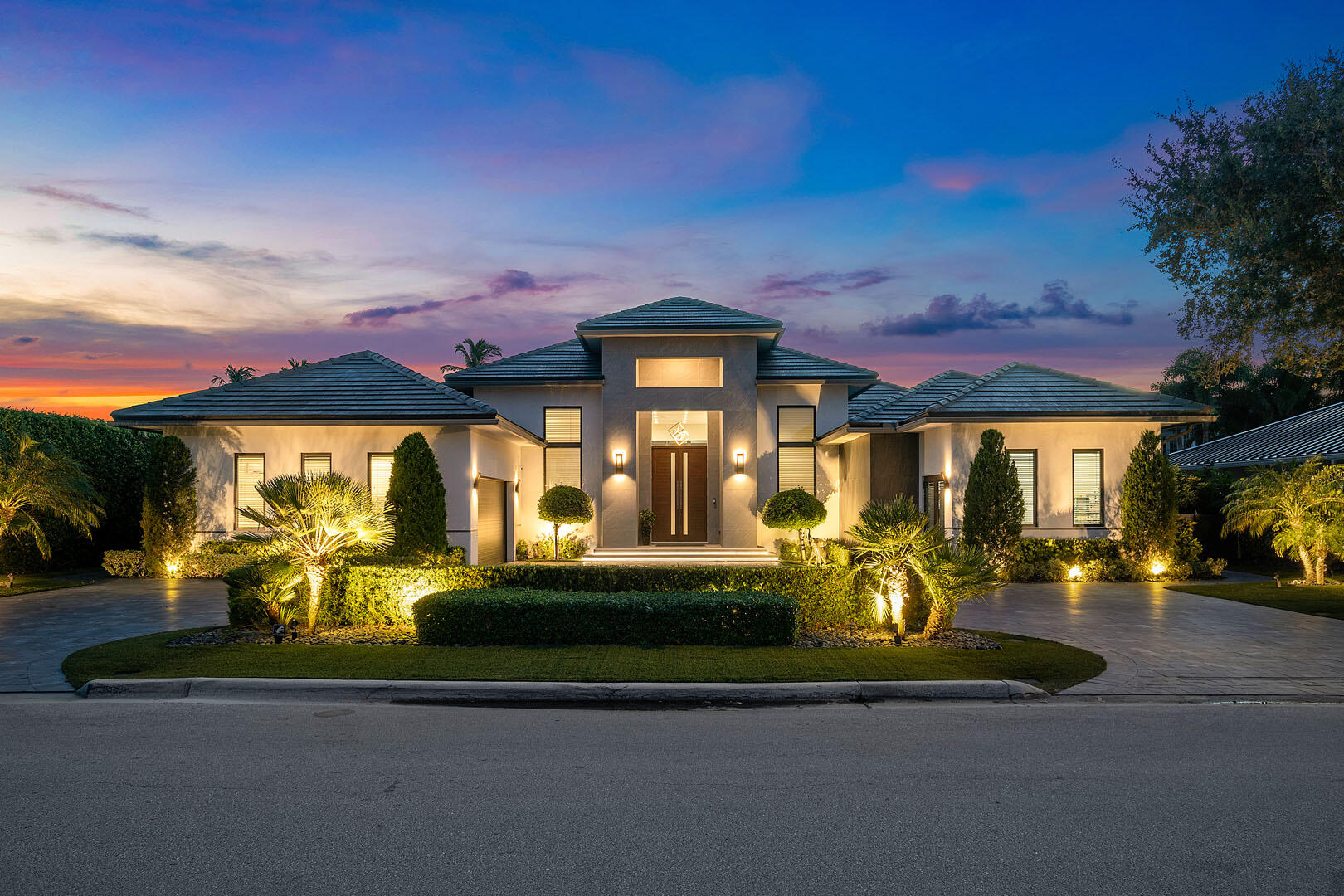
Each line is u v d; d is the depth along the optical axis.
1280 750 5.93
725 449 20.98
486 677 7.83
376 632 10.24
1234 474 24.27
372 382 18.39
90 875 3.82
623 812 4.64
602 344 21.16
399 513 15.02
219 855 4.04
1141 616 12.55
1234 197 11.52
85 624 11.47
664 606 9.51
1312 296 11.45
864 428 18.84
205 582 16.55
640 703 7.41
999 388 18.33
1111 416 17.28
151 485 17.38
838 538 21.86
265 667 8.23
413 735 6.23
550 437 21.84
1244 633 10.99
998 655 9.02
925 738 6.22
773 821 4.51
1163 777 5.29
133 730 6.34
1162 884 3.78
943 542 10.08
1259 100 11.55
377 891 3.67
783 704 7.36
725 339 21.11
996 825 4.47
